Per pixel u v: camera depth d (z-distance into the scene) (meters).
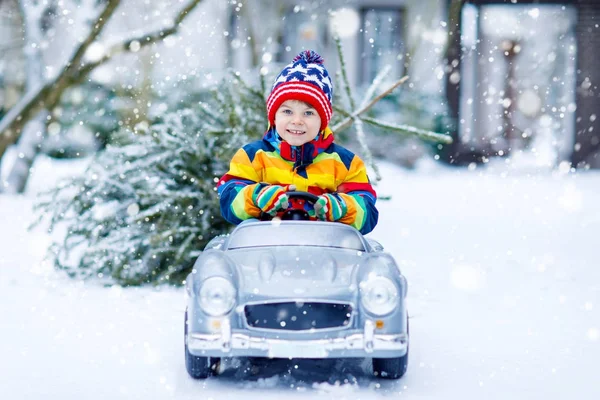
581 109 20.17
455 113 20.98
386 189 15.10
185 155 6.72
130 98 16.70
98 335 5.09
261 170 5.00
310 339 3.84
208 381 4.17
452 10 10.45
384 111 20.80
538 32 22.16
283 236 4.48
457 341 5.03
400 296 3.95
